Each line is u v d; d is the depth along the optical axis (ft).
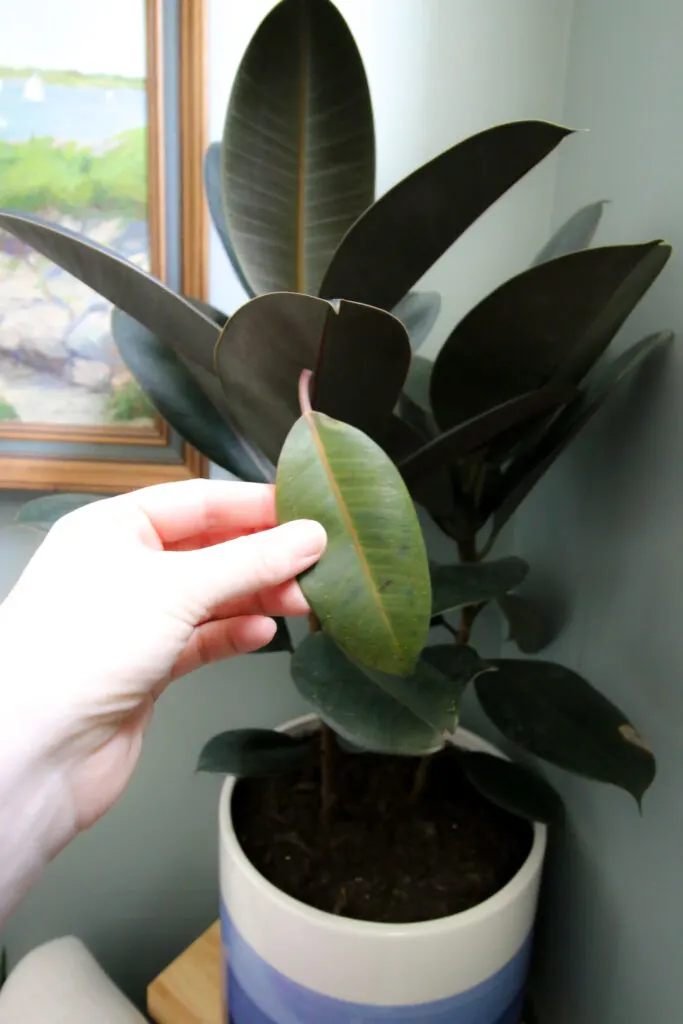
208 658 1.78
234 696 2.66
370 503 1.29
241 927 1.84
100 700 1.46
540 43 2.21
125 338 2.00
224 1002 2.08
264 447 1.69
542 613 2.35
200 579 1.42
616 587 1.91
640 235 1.81
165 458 2.37
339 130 1.60
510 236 2.36
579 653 2.11
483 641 2.70
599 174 2.01
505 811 2.15
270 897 1.74
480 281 2.39
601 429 1.99
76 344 2.30
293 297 1.28
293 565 1.29
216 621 1.72
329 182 1.65
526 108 2.25
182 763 2.72
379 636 1.25
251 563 1.34
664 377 1.70
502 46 2.21
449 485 1.83
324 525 1.30
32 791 1.48
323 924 1.67
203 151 2.15
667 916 1.71
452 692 1.59
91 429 2.35
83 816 1.62
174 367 1.99
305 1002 1.74
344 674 1.65
